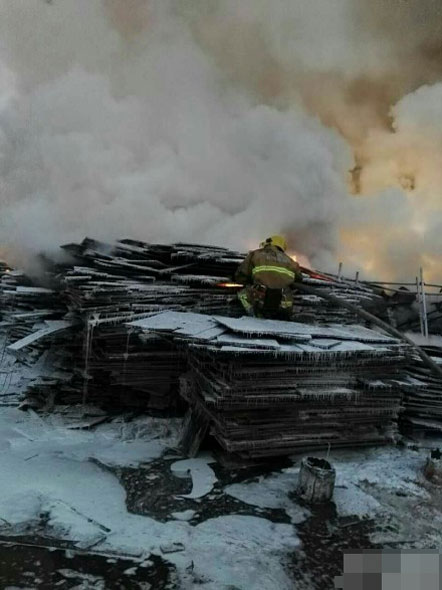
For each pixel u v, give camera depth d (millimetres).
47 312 6016
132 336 4910
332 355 3941
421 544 2986
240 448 3854
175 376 5062
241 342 3789
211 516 3191
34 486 3432
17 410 5258
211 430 4145
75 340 5449
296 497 3473
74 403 5418
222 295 5266
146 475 3746
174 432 4695
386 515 3293
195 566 2660
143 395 5293
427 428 4609
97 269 5457
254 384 3828
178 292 5145
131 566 2629
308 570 2693
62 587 2443
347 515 3271
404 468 3973
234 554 2785
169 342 4926
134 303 4984
